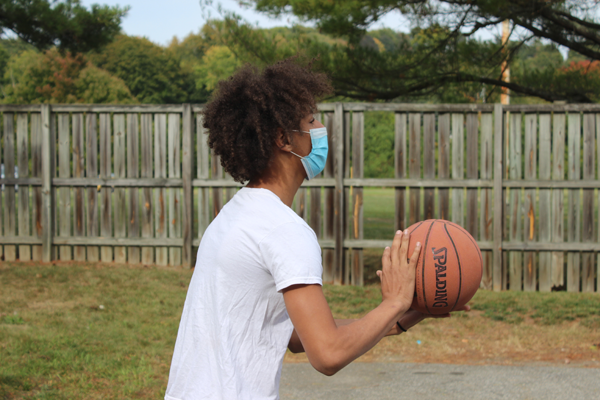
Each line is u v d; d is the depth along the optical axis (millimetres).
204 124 1651
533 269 8203
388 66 10641
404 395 4266
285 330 1529
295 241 1407
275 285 1459
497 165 8109
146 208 9133
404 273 1544
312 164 1604
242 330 1454
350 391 4359
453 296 1852
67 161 9188
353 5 9445
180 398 1490
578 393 4262
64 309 6641
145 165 9094
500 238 8164
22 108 9102
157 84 67812
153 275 8430
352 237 8570
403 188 8398
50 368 4668
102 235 9188
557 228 8164
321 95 1673
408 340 5844
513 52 10648
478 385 4465
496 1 9008
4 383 4250
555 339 5859
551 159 8156
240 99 1560
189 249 8961
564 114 8062
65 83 37250
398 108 8336
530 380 4574
